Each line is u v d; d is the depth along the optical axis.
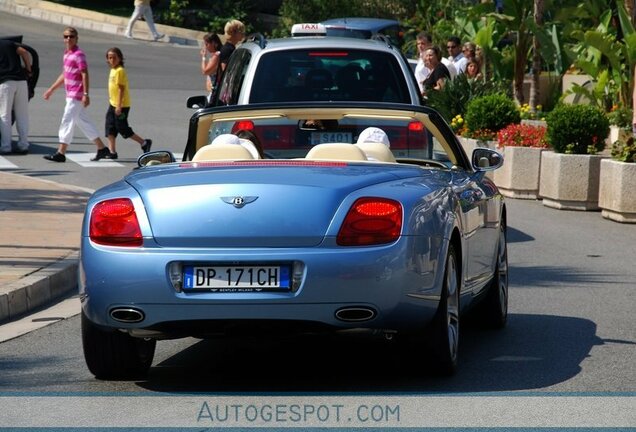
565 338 16.28
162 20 88.88
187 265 12.58
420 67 42.31
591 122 31.61
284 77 23.30
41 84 59.69
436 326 13.39
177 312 12.57
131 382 13.85
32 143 42.88
